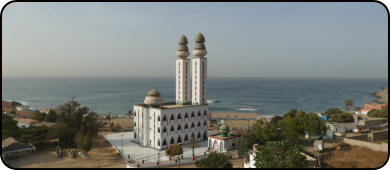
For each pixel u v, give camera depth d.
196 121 95.38
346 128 102.31
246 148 74.56
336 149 71.06
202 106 96.88
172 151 71.94
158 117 85.50
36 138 83.50
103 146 89.94
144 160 74.50
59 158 75.81
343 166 59.56
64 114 92.25
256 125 83.00
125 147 88.44
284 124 85.44
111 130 120.06
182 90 98.81
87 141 79.06
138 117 92.62
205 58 97.31
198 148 87.44
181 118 90.56
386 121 112.31
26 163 70.94
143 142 90.19
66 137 88.31
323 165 61.38
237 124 145.62
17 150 78.06
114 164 71.50
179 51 98.62
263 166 54.41
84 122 94.00
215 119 160.00
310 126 80.75
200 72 95.94
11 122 87.81
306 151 70.06
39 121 124.69
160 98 92.12
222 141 82.25
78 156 77.81
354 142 71.81
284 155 55.19
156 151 84.06
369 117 128.62
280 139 82.94
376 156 62.62
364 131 99.00
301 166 54.03
